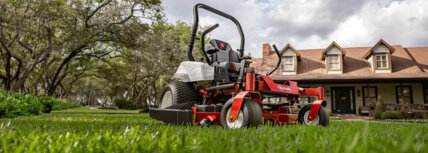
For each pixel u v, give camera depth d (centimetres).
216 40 362
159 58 1858
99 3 1608
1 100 564
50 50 1441
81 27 1481
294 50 1741
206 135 166
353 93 1677
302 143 130
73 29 1419
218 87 317
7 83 1641
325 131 206
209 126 291
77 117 527
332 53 1702
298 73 1748
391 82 1606
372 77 1535
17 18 1263
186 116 303
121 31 1577
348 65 1745
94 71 2916
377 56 1662
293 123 352
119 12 1525
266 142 130
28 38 1420
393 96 1638
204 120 295
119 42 1620
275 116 339
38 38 1376
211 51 349
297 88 339
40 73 2305
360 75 1623
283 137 153
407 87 1633
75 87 4234
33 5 1262
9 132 168
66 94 3825
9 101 545
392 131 204
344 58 1827
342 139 135
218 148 114
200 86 366
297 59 1847
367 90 1634
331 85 1712
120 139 134
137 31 1609
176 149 109
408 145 84
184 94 350
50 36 1412
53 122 336
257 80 293
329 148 115
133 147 118
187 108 336
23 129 206
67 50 1487
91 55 1922
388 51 1631
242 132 190
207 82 348
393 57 1752
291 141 143
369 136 143
